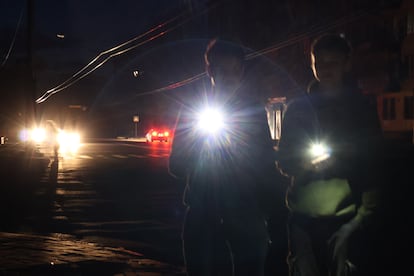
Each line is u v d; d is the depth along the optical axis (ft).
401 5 138.41
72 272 24.40
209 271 15.93
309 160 14.03
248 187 15.78
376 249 28.22
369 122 13.94
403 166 71.41
